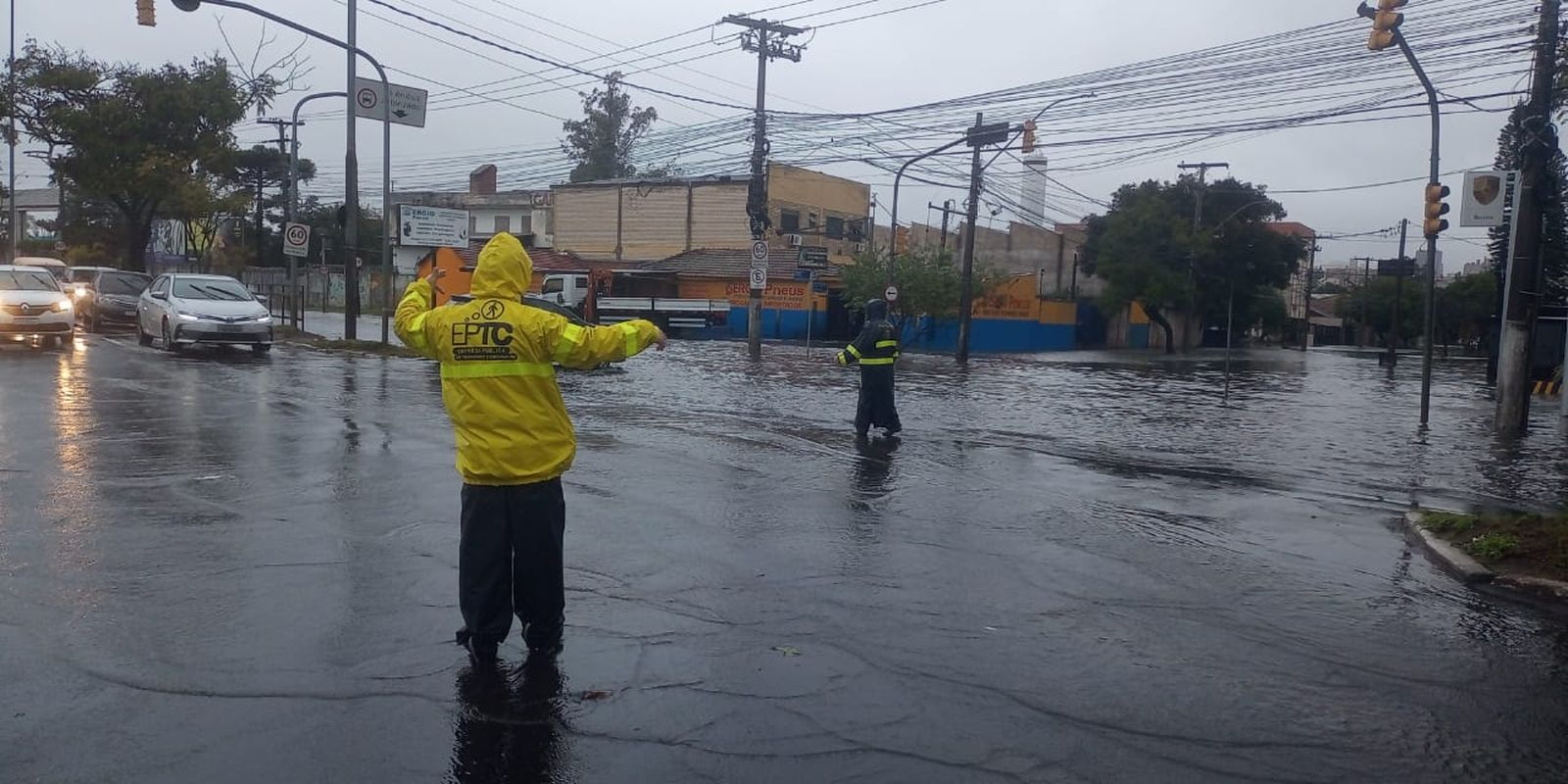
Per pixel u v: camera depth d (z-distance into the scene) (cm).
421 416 1377
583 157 6394
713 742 452
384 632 567
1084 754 455
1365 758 462
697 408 1673
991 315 5062
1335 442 1623
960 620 624
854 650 567
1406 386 3116
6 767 411
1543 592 707
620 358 520
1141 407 2088
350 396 1599
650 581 675
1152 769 443
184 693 484
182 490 896
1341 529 935
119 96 3500
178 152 3562
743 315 4778
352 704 479
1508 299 1773
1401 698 533
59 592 616
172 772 411
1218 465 1327
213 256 5062
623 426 1388
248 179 5828
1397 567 796
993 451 1327
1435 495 1172
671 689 506
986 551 791
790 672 532
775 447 1259
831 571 715
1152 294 5297
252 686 494
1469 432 1808
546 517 527
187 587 633
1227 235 5575
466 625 539
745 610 627
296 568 675
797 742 455
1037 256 6406
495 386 511
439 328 512
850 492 997
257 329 2281
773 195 5297
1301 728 491
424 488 919
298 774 413
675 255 5416
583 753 440
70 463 1003
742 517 863
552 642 548
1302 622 651
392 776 415
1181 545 843
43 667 507
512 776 418
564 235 5869
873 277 3956
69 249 5175
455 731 455
